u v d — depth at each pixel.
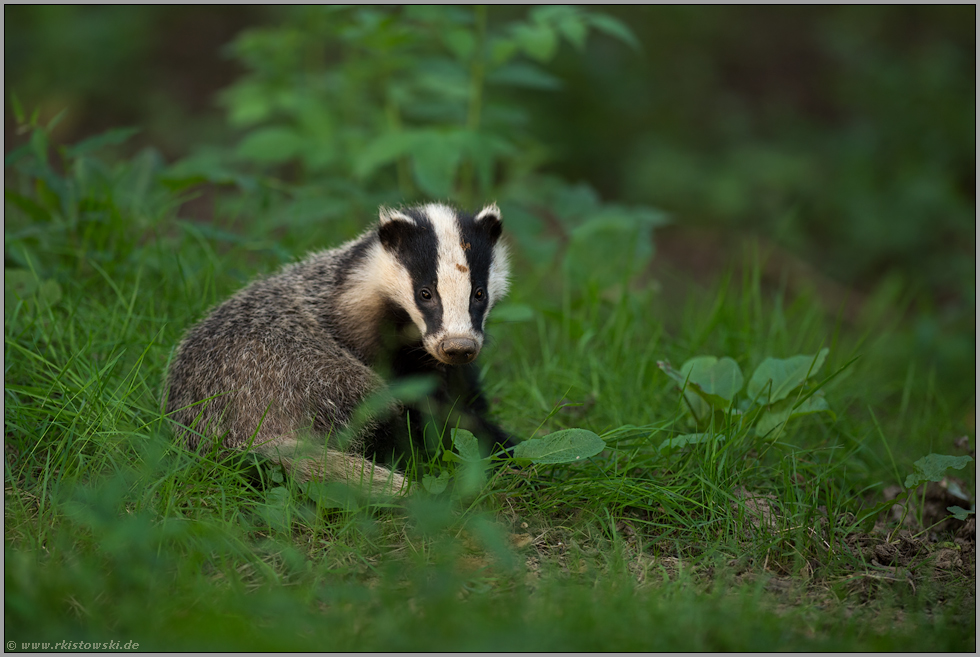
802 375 9.20
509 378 11.10
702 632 6.34
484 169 12.66
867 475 9.77
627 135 23.59
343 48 20.81
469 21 13.06
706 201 22.14
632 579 7.07
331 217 13.40
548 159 19.73
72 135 21.45
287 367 8.61
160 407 8.60
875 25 26.30
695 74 24.77
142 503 7.36
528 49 12.56
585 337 11.09
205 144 21.44
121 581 6.50
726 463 8.65
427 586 6.60
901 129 23.88
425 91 16.84
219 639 5.84
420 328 8.73
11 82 22.02
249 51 16.05
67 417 8.34
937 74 24.45
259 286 9.48
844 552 7.94
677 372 9.43
